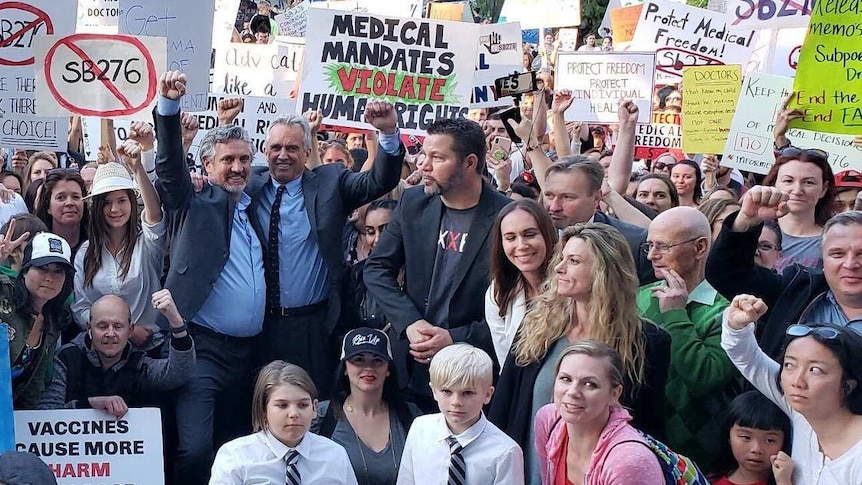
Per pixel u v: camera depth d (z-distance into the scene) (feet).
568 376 13.42
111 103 20.57
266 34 47.29
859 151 24.25
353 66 23.48
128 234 20.02
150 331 19.58
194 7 23.02
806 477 13.30
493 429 15.46
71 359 18.08
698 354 15.15
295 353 19.79
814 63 20.18
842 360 12.59
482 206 18.38
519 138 22.68
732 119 26.55
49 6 21.35
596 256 14.62
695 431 15.19
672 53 32.58
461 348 15.44
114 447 17.39
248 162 19.61
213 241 19.19
